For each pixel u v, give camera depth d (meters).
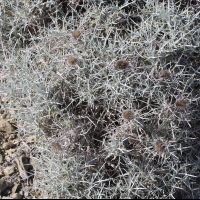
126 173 0.34
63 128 0.36
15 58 0.39
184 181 0.36
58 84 0.38
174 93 0.35
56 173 0.34
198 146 0.39
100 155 0.35
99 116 0.39
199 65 0.40
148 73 0.37
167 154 0.35
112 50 0.36
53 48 0.39
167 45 0.37
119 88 0.37
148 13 0.38
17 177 0.38
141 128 0.34
